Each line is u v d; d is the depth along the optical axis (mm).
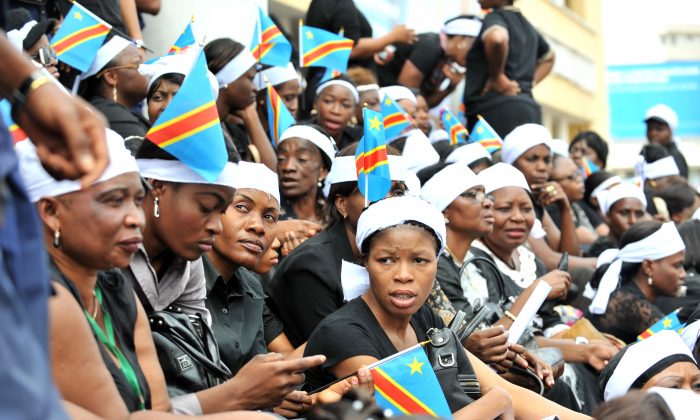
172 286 3939
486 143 8141
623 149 28859
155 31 7277
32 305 1815
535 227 7195
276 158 6605
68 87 5750
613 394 4949
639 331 6660
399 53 9414
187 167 3699
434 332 4301
